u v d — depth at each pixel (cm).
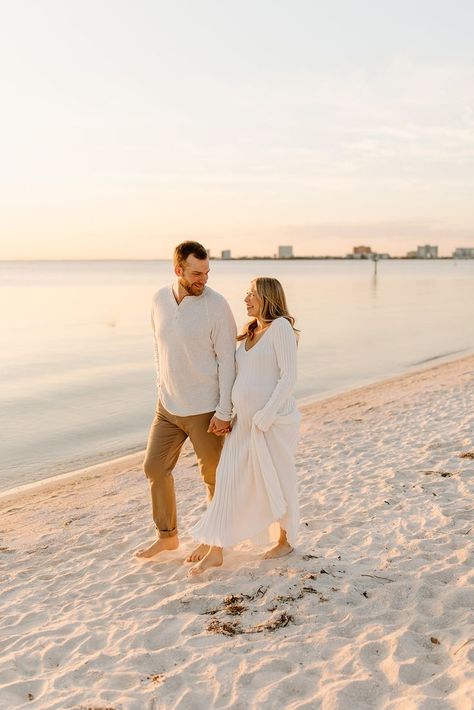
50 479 736
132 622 342
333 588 357
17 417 1053
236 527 384
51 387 1298
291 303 3725
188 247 369
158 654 303
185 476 687
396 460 657
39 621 363
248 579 380
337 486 582
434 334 2161
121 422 1019
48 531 550
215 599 357
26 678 296
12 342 2038
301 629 316
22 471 782
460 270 15638
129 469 758
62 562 466
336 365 1562
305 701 256
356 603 342
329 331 2252
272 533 406
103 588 402
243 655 296
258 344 381
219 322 379
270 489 378
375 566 387
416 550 407
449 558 389
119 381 1360
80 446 891
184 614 345
